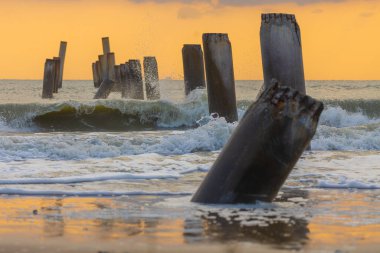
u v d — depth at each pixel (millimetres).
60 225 19875
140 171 31312
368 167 33062
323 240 18219
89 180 28641
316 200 24344
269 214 21422
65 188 26672
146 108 66562
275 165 21594
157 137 42062
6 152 36406
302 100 21047
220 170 22609
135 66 101500
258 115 21312
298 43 35469
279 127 21078
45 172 30688
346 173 31047
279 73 35188
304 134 21031
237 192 22453
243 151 21812
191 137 39781
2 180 27797
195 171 31656
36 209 22438
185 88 69562
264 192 22266
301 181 28812
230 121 50500
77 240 17922
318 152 39156
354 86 161500
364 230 19516
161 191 26078
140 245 17438
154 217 21016
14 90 171375
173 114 66562
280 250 17078
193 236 18484
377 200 24547
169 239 18125
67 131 60531
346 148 41531
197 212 21641
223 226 19750
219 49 50250
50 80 110500
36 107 65062
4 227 19531
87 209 22438
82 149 37250
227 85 50406
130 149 38531
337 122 67625
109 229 19344
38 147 37125
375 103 74750
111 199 24438
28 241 17750
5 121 64000
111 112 66250
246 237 18406
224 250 17031
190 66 69125
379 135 43688
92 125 65375
